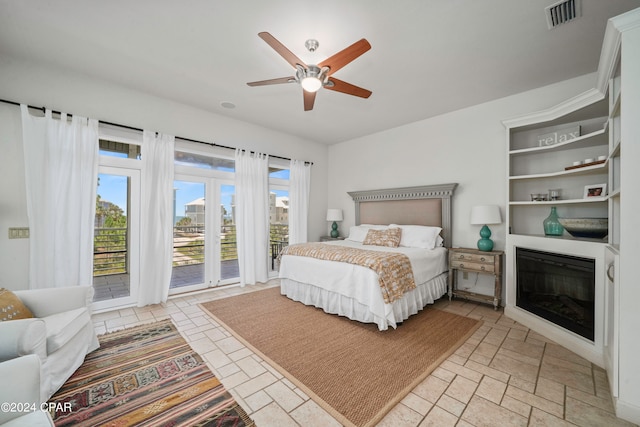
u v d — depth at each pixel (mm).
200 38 2352
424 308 3428
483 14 2020
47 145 2760
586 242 2273
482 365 2107
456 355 2264
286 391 1777
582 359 2189
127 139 3350
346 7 1955
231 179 4504
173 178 3664
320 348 2355
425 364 2098
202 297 3818
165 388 1793
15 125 2670
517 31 2209
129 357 2180
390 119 4328
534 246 2822
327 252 3250
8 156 2637
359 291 2814
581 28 2162
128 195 3445
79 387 1788
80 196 2930
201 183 4172
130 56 2648
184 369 2020
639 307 1523
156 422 1494
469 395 1744
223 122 4230
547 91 3158
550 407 1627
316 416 1551
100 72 2961
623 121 1588
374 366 2068
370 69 2816
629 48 1569
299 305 3486
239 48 2496
